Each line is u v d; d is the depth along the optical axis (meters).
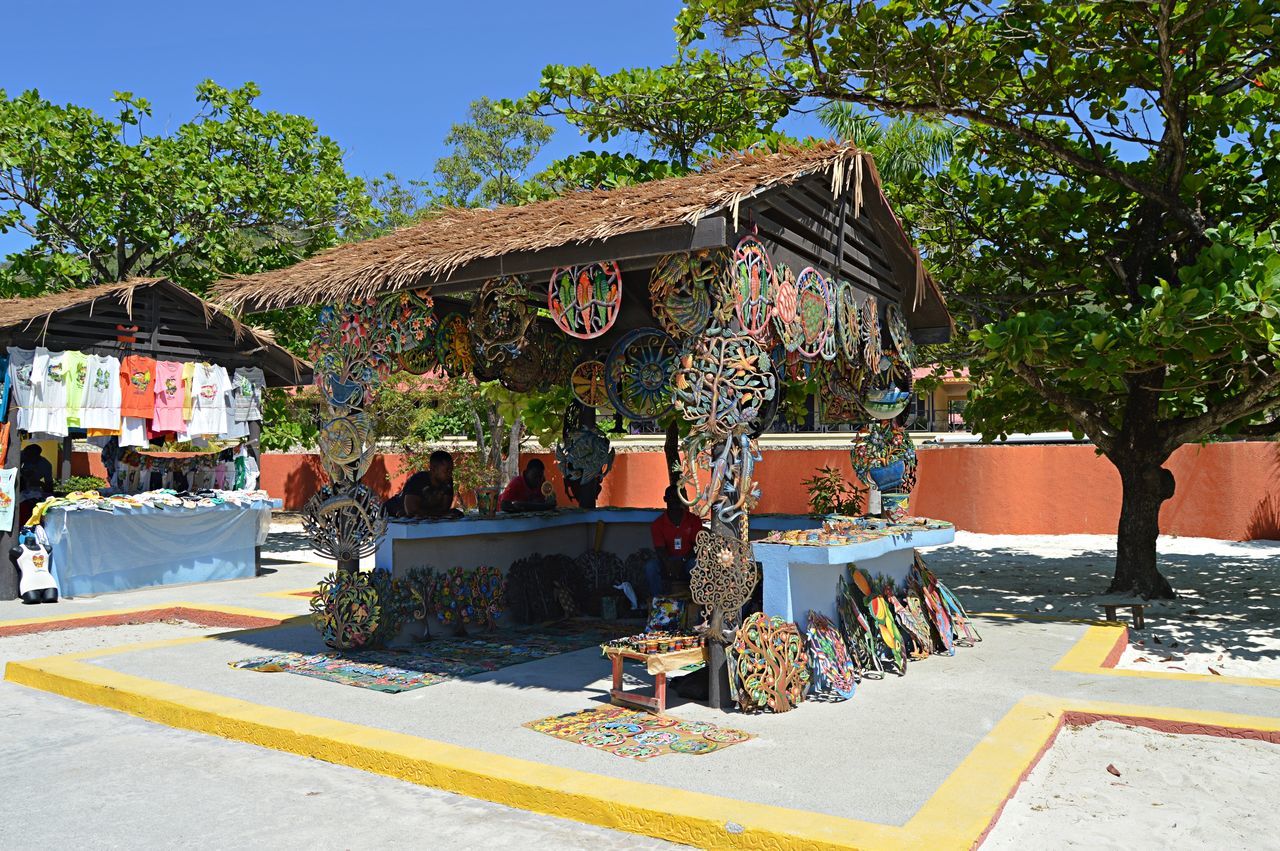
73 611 10.84
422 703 6.22
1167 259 11.41
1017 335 9.22
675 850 4.12
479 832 4.35
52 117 15.31
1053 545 17.42
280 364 14.73
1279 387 10.16
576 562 9.90
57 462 18.91
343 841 4.26
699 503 5.82
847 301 7.34
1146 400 11.31
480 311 8.41
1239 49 9.94
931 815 4.16
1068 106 11.26
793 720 5.76
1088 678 6.89
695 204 5.61
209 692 6.55
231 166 16.69
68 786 5.04
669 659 5.90
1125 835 4.25
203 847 4.21
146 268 17.75
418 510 8.64
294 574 14.62
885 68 10.49
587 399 10.17
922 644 7.59
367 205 17.94
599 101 13.48
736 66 12.34
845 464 20.67
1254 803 4.64
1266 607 10.88
